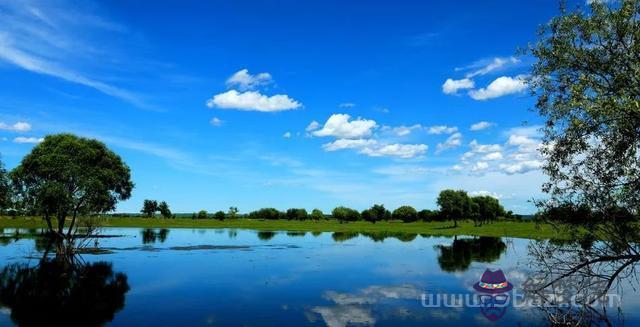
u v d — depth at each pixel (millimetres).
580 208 17203
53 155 48781
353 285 31609
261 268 40281
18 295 28250
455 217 124438
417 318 22516
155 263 43688
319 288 30531
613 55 15773
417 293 28625
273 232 105125
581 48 16703
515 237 82125
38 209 47531
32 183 49562
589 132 16469
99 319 22469
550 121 17531
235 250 57281
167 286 31266
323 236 90625
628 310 23406
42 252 52625
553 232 18375
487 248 60375
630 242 17172
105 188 51844
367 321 22078
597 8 16406
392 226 135500
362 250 57688
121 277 35156
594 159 17094
